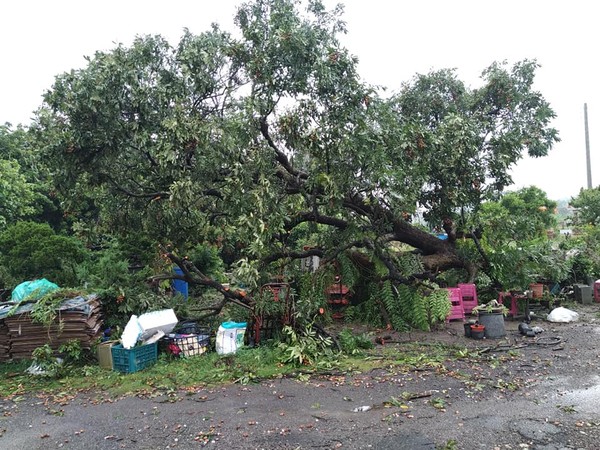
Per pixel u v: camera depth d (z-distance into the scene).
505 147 9.54
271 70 8.17
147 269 9.98
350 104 8.38
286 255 9.66
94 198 10.48
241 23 8.98
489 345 7.35
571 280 12.16
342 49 8.33
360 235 9.42
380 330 8.77
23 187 15.26
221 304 8.24
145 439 4.21
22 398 5.51
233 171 8.09
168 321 6.88
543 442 3.86
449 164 9.09
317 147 8.05
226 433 4.25
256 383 5.73
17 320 6.96
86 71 7.73
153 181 9.22
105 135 8.15
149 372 6.26
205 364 6.44
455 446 3.81
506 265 9.77
